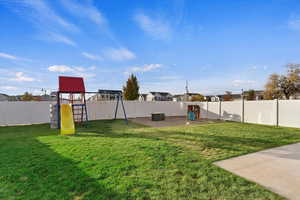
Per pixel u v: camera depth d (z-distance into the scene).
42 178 2.25
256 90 33.00
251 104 9.02
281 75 21.47
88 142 4.36
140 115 12.73
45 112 9.63
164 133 5.81
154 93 40.06
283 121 7.62
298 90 20.52
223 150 3.68
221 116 11.02
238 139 4.79
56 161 2.89
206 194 1.88
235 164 2.85
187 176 2.35
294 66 20.58
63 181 2.17
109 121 10.05
